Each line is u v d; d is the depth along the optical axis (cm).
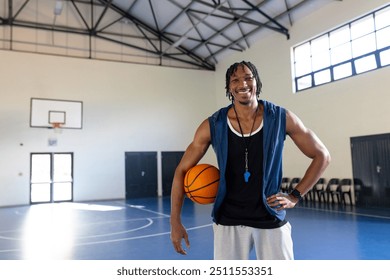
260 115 161
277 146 160
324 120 1009
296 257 422
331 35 1003
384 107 839
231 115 164
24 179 1202
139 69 1409
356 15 903
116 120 1356
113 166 1339
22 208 1091
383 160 840
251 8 1112
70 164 1284
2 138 1182
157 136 1423
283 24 1148
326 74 1017
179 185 176
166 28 1391
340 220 686
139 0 1259
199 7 1175
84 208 1058
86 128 1306
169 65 1472
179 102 1471
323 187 986
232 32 1291
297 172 1111
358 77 907
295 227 622
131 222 757
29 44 1251
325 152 164
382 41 855
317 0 1002
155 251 481
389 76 827
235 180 162
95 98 1329
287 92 1148
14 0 1234
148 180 1396
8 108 1197
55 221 790
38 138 1230
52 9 1284
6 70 1203
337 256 422
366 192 880
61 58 1284
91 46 1345
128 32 1407
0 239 582
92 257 454
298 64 1123
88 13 1342
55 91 1266
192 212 900
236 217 162
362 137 894
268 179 158
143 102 1408
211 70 1548
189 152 175
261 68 1268
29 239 579
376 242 490
